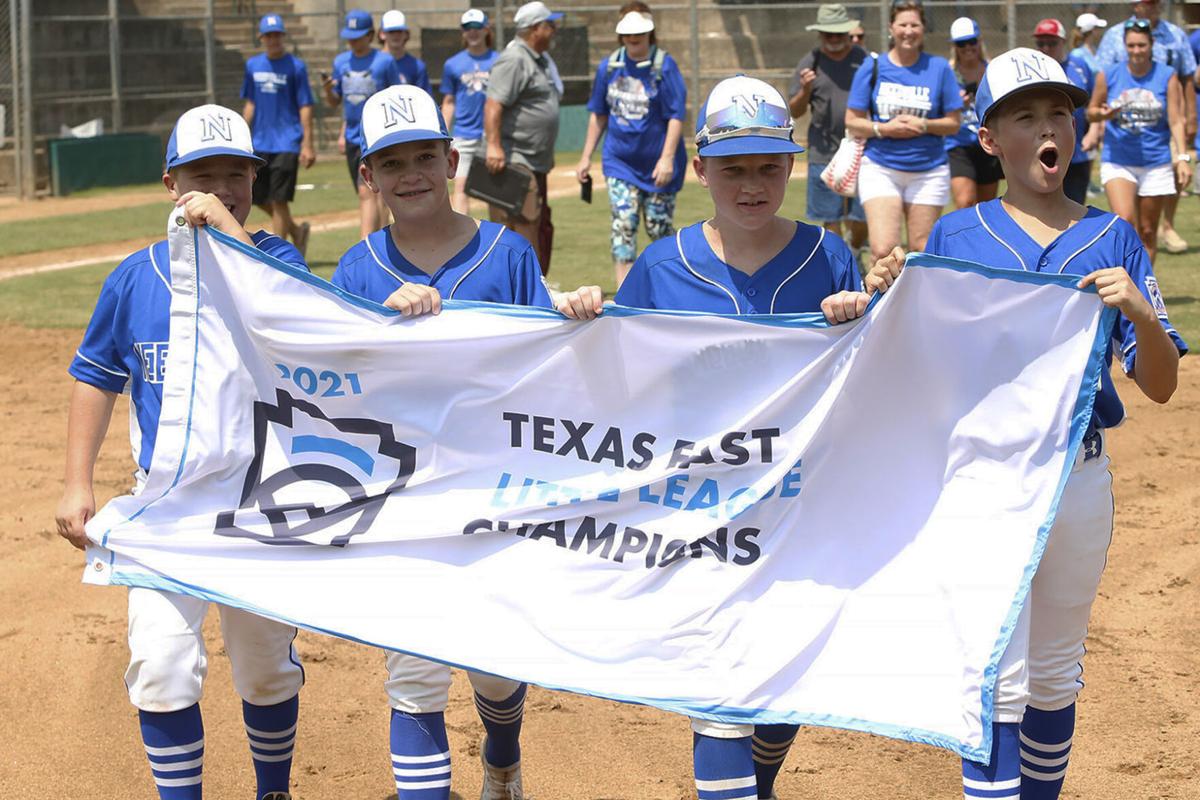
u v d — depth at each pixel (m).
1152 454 7.68
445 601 3.63
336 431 3.73
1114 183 11.43
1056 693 3.54
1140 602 5.68
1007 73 3.39
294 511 3.70
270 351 3.69
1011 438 3.42
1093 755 4.43
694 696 3.49
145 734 3.58
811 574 3.56
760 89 3.53
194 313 3.68
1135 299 3.28
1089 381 3.34
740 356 3.59
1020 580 3.32
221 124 3.79
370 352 3.68
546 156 10.98
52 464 8.08
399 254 3.84
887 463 3.53
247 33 30.41
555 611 3.62
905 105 9.43
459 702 5.00
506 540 3.68
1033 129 3.39
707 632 3.55
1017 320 3.38
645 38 10.30
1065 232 3.48
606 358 3.65
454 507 3.70
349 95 13.42
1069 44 24.73
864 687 3.46
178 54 28.34
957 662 3.38
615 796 4.30
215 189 3.82
